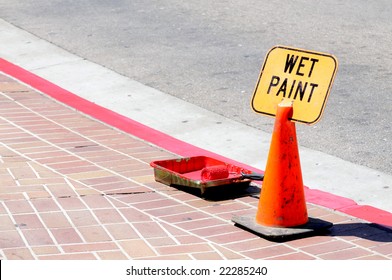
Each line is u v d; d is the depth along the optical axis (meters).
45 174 7.93
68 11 15.72
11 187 7.54
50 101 10.70
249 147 9.13
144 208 7.18
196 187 7.42
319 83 6.58
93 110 10.33
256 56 12.64
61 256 6.14
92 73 12.05
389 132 9.54
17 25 14.74
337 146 9.11
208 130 9.74
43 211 7.00
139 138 9.29
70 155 8.55
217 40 13.55
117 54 12.91
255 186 7.89
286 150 6.64
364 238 6.65
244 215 7.05
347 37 13.66
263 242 6.53
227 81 11.53
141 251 6.28
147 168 8.26
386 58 12.49
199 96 10.97
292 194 6.67
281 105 6.61
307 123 6.55
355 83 11.33
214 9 15.69
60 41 13.70
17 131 9.32
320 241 6.57
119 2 16.42
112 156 8.59
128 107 10.60
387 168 8.46
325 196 7.59
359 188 7.91
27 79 11.69
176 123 9.98
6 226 6.65
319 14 15.21
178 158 8.33
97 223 6.80
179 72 11.98
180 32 14.08
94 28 14.45
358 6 15.85
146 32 14.11
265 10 15.58
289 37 13.66
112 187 7.67
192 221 6.93
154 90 11.25
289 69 6.77
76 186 7.64
